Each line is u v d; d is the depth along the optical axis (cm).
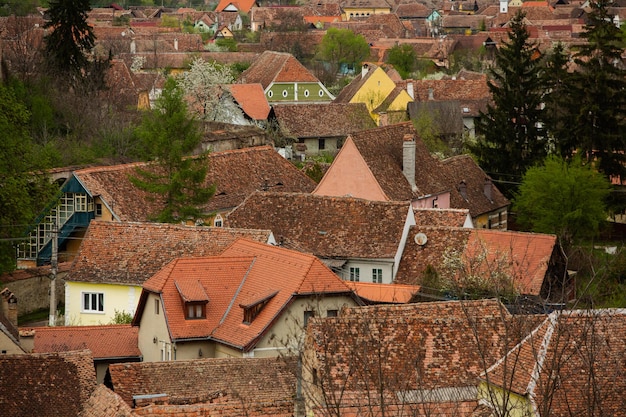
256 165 17575
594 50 19750
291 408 7062
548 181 16975
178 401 7906
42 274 14138
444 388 7244
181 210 15488
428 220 14975
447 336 7619
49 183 14500
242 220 14675
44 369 8250
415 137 17600
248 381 8712
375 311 7888
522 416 6069
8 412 7950
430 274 12800
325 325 7469
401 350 7500
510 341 7412
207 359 8881
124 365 8656
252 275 11206
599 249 16450
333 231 14325
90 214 15612
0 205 13500
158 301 11025
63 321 13375
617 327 6562
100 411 7000
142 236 13375
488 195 18250
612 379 6238
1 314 10712
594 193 16862
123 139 19838
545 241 13138
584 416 5962
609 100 19600
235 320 10831
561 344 6419
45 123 19075
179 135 16112
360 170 16400
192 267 11231
